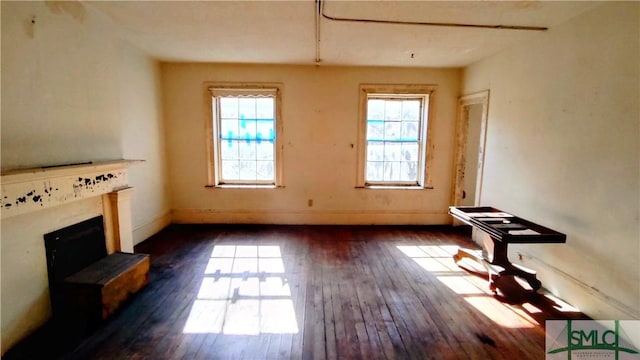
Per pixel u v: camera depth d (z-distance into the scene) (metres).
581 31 2.26
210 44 3.27
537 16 2.35
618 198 1.99
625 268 1.95
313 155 4.34
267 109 4.30
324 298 2.48
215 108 4.27
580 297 2.29
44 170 1.87
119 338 1.95
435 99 4.25
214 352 1.85
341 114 4.26
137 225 3.60
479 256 2.86
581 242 2.27
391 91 4.22
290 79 4.17
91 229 2.44
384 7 2.30
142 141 3.65
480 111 4.34
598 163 2.12
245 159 4.43
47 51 2.00
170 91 4.14
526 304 2.40
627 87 1.93
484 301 2.46
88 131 2.37
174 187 4.38
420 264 3.17
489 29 2.69
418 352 1.87
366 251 3.51
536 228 2.51
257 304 2.38
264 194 4.42
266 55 3.68
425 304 2.41
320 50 3.44
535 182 2.73
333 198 4.45
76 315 2.08
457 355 1.84
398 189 4.44
